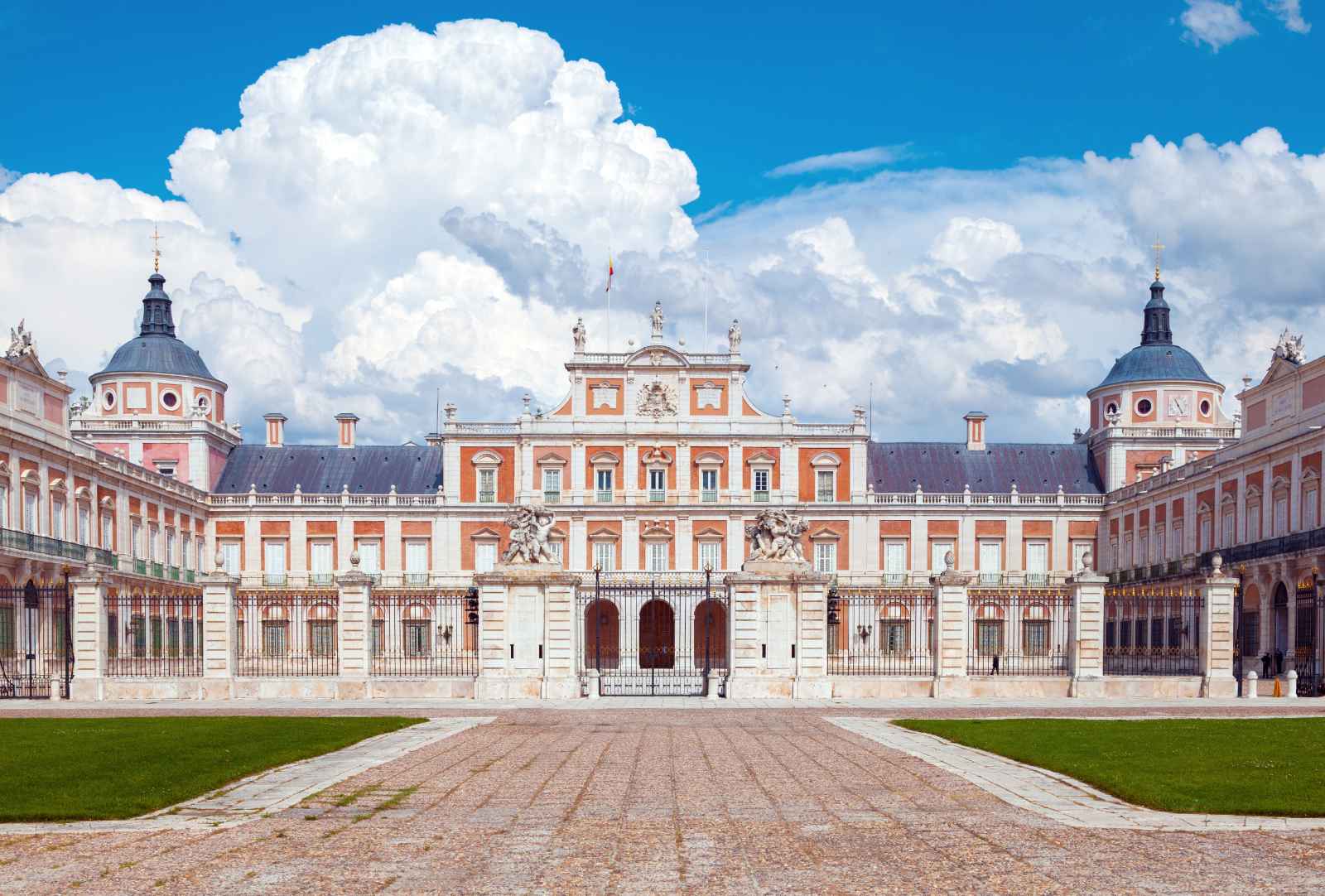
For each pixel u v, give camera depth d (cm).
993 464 9862
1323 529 5700
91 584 4578
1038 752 2725
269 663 8294
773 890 1482
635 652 8912
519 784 2303
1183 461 9331
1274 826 1858
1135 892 1469
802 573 4572
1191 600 4856
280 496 9281
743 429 9219
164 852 1714
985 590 7450
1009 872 1562
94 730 3272
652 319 9306
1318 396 6059
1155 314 9844
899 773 2447
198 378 9581
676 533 9119
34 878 1577
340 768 2544
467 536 9212
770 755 2753
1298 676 5553
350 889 1500
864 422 9256
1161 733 3161
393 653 8575
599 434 9156
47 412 6638
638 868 1595
